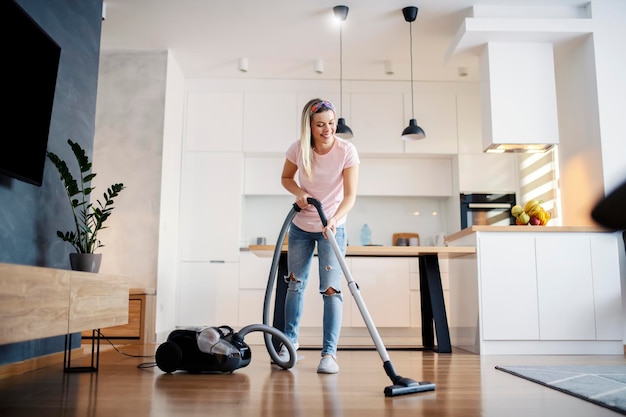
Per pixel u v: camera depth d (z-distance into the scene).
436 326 3.43
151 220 4.54
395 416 1.38
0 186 2.23
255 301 5.02
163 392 1.77
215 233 5.11
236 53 4.86
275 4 4.02
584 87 3.94
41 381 2.05
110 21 4.29
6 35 2.03
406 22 4.27
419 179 5.44
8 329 1.57
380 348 1.85
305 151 2.38
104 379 2.10
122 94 4.72
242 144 5.25
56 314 1.91
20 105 2.17
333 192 2.46
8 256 2.29
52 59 2.45
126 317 2.74
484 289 3.40
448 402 1.59
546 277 3.42
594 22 3.85
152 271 4.48
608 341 3.39
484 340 3.35
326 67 5.13
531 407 1.52
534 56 3.95
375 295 4.98
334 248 2.09
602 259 3.44
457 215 5.27
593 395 1.68
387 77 5.34
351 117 5.34
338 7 4.02
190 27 4.39
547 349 3.37
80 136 3.04
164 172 4.69
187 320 5.00
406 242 5.50
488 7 3.98
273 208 5.58
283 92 5.35
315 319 4.89
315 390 1.82
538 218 3.69
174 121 4.99
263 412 1.43
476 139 5.33
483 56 4.05
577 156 4.02
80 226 3.00
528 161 5.10
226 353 2.18
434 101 5.38
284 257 3.25
